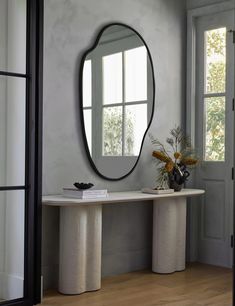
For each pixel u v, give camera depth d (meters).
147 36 5.22
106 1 4.85
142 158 5.18
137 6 5.12
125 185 5.03
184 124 5.56
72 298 4.08
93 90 4.73
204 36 5.51
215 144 5.41
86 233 4.26
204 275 4.90
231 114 5.26
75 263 4.17
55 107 4.47
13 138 3.85
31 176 3.95
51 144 4.45
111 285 4.51
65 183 4.54
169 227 4.94
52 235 4.41
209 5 5.41
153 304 3.92
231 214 5.24
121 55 4.96
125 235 5.04
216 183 5.39
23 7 3.90
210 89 5.47
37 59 3.99
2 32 3.77
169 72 5.44
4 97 3.79
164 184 5.30
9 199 3.81
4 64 3.78
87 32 4.70
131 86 5.05
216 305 3.91
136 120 5.10
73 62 4.59
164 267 4.94
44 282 4.36
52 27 4.44
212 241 5.41
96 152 4.75
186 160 5.16
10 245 3.81
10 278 3.80
